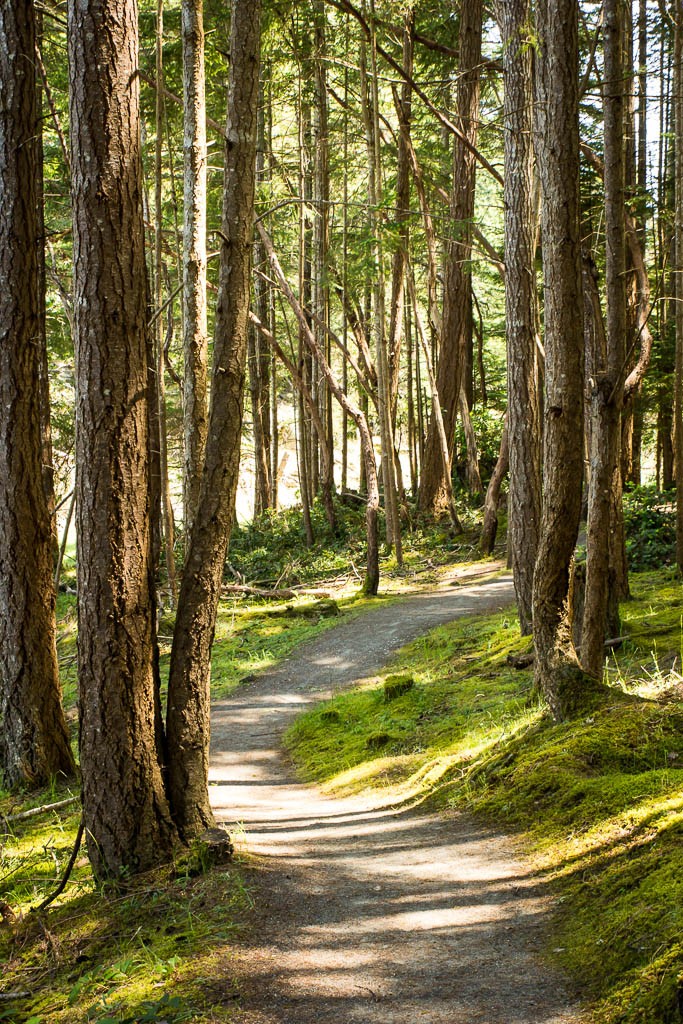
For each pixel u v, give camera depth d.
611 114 7.22
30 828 7.48
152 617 5.53
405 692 10.97
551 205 7.18
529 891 4.82
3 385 8.39
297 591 20.17
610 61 7.31
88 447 5.31
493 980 3.88
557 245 7.19
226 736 11.15
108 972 4.20
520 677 10.27
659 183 19.48
